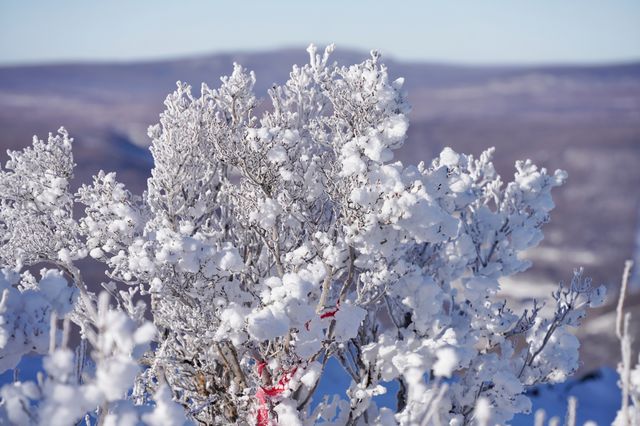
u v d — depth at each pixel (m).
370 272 3.49
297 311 3.02
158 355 3.54
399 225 3.12
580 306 4.07
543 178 4.54
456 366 3.20
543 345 4.12
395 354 3.63
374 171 3.13
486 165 4.66
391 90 3.27
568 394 9.84
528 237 4.34
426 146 123.00
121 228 3.55
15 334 2.28
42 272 2.56
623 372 2.02
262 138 3.33
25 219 3.79
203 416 3.85
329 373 7.98
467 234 4.36
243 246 4.13
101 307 1.79
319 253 3.38
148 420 2.01
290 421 3.35
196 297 3.40
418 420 3.00
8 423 1.99
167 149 3.89
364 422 3.84
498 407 3.74
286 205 3.50
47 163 3.98
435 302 3.75
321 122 3.58
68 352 1.80
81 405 1.78
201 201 4.09
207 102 4.02
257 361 3.55
